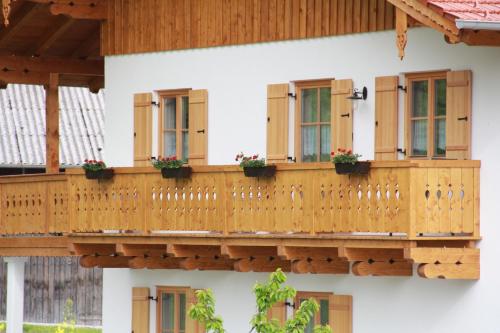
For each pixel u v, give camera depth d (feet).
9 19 108.58
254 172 86.84
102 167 94.48
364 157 88.07
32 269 142.41
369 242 82.48
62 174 99.96
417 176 80.59
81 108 146.10
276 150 92.12
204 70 96.89
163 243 92.17
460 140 83.15
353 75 88.63
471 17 76.79
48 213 101.35
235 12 95.04
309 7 90.99
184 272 97.81
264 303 76.48
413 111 86.12
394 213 81.20
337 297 88.94
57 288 141.49
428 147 85.25
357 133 88.48
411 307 85.76
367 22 87.81
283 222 86.43
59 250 102.47
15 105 144.66
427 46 84.89
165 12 99.14
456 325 83.61
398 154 86.48
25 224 103.55
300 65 91.45
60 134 141.59
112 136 102.17
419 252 80.74
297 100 91.71
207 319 77.66
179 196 91.35
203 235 90.12
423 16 78.48
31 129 141.49
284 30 92.27
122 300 101.96
